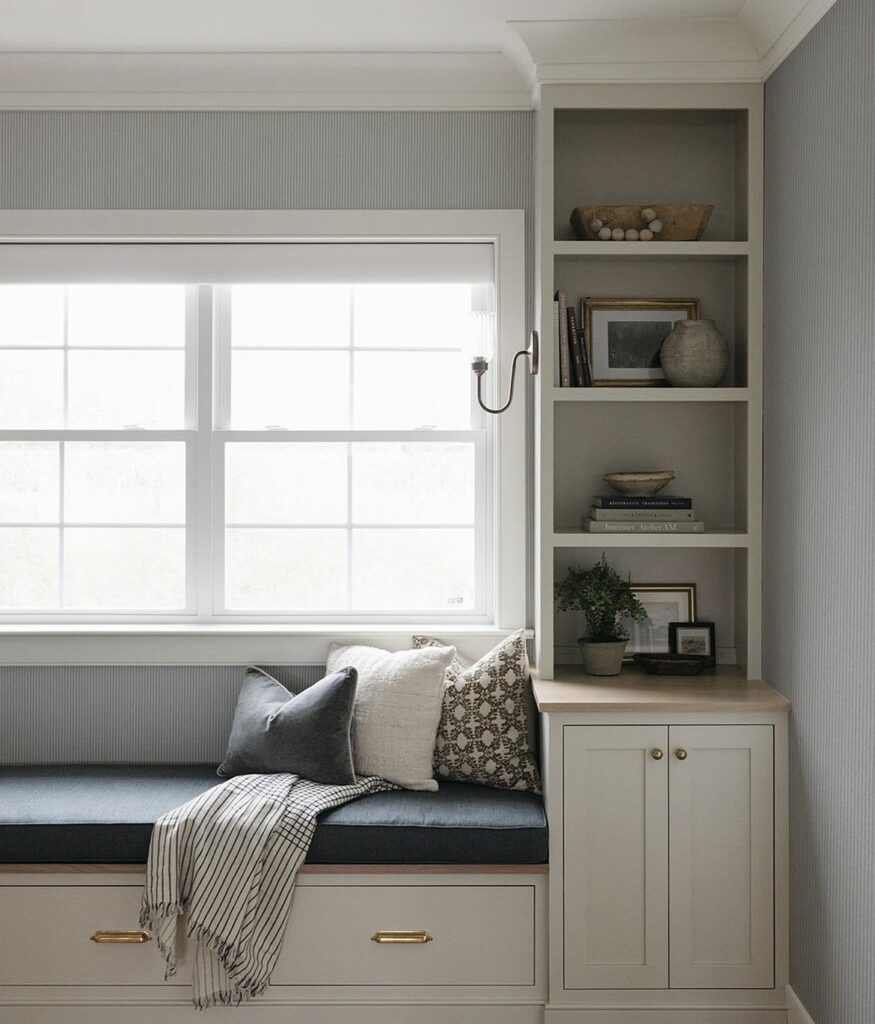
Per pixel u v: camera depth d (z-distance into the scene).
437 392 3.39
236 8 2.76
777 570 2.86
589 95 2.98
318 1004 2.73
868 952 2.22
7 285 3.34
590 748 2.73
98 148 3.25
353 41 2.96
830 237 2.43
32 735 3.29
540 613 3.04
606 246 3.00
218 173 3.24
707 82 2.97
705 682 2.97
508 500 3.24
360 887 2.72
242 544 3.39
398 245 3.29
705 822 2.74
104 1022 2.73
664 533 3.04
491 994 2.74
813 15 2.51
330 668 3.17
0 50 3.02
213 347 3.36
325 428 3.39
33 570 3.41
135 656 3.26
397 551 3.40
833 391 2.41
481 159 3.24
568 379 3.04
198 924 2.59
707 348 3.01
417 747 2.96
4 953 2.74
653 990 2.74
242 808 2.69
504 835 2.70
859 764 2.27
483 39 2.96
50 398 3.40
